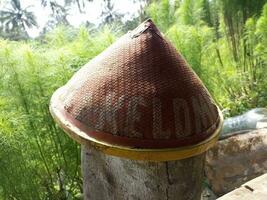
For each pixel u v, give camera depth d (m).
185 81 0.99
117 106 0.95
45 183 2.64
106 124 0.95
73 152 2.62
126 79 0.97
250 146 2.84
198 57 3.39
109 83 0.98
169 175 1.02
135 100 0.95
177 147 0.94
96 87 0.99
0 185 2.30
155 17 4.77
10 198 2.35
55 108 1.05
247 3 5.11
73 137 0.98
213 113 1.04
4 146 2.20
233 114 4.13
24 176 2.38
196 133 0.97
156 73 0.97
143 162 1.00
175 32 3.36
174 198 1.04
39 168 2.60
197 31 3.73
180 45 3.31
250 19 4.61
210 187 2.87
